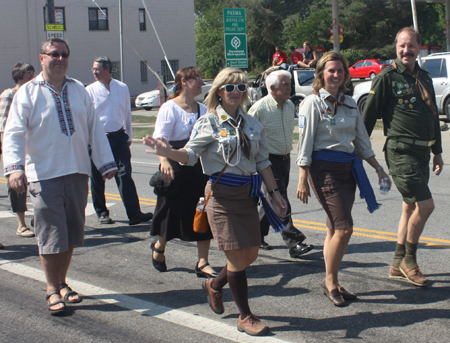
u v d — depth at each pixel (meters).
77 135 4.00
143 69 36.25
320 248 5.59
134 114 25.67
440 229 6.07
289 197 8.16
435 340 3.43
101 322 3.82
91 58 34.31
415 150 4.27
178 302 4.19
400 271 4.57
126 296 4.32
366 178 4.03
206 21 61.66
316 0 55.28
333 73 3.96
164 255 5.07
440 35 51.75
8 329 3.72
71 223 4.03
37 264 5.20
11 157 3.77
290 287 4.47
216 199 3.47
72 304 4.16
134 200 6.75
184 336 3.56
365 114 4.38
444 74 15.40
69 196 3.97
